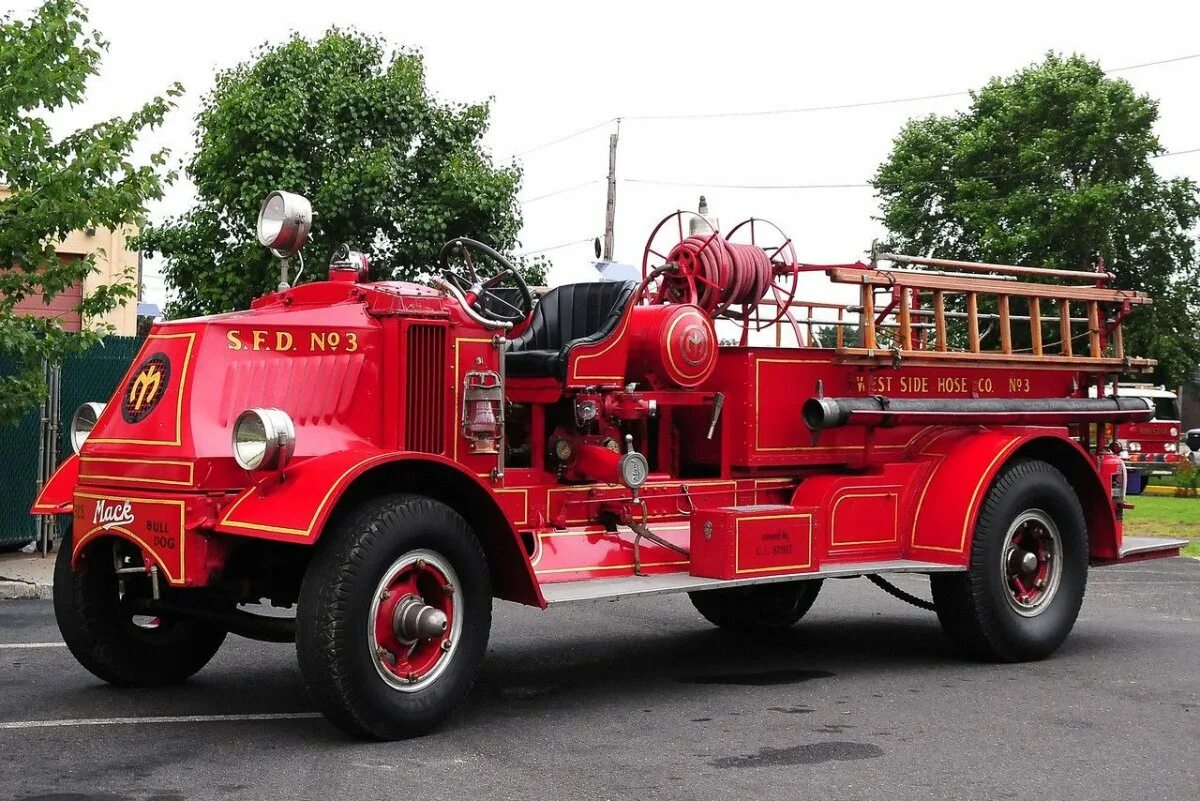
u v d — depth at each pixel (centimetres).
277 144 1535
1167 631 810
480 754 480
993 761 477
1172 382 3319
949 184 3281
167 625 609
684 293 723
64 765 460
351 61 1627
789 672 661
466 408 587
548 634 786
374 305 571
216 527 491
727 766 466
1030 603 702
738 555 605
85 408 596
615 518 633
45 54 940
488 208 1575
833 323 759
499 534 534
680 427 712
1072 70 3206
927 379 739
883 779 450
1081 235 3056
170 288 1609
